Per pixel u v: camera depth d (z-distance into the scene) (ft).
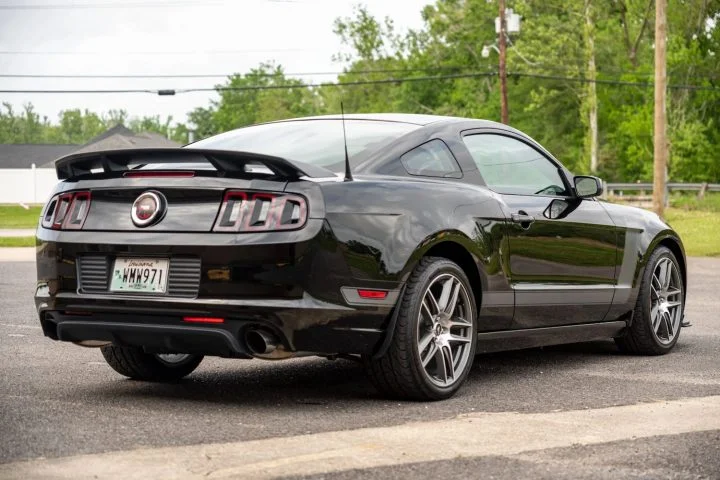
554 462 13.28
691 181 205.87
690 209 136.87
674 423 15.92
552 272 20.94
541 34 214.69
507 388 19.45
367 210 16.85
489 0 253.03
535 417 16.35
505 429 15.35
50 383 19.58
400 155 18.44
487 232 19.08
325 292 16.28
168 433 14.84
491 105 244.01
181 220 16.60
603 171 227.20
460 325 18.45
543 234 20.63
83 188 17.61
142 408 16.97
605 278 22.67
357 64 279.08
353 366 22.39
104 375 20.70
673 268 24.91
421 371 17.51
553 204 21.07
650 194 164.25
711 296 40.52
